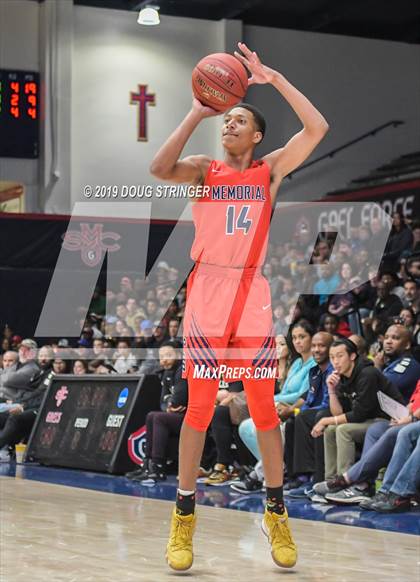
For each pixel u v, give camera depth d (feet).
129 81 61.82
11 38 59.77
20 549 15.40
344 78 65.05
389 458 22.57
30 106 59.67
